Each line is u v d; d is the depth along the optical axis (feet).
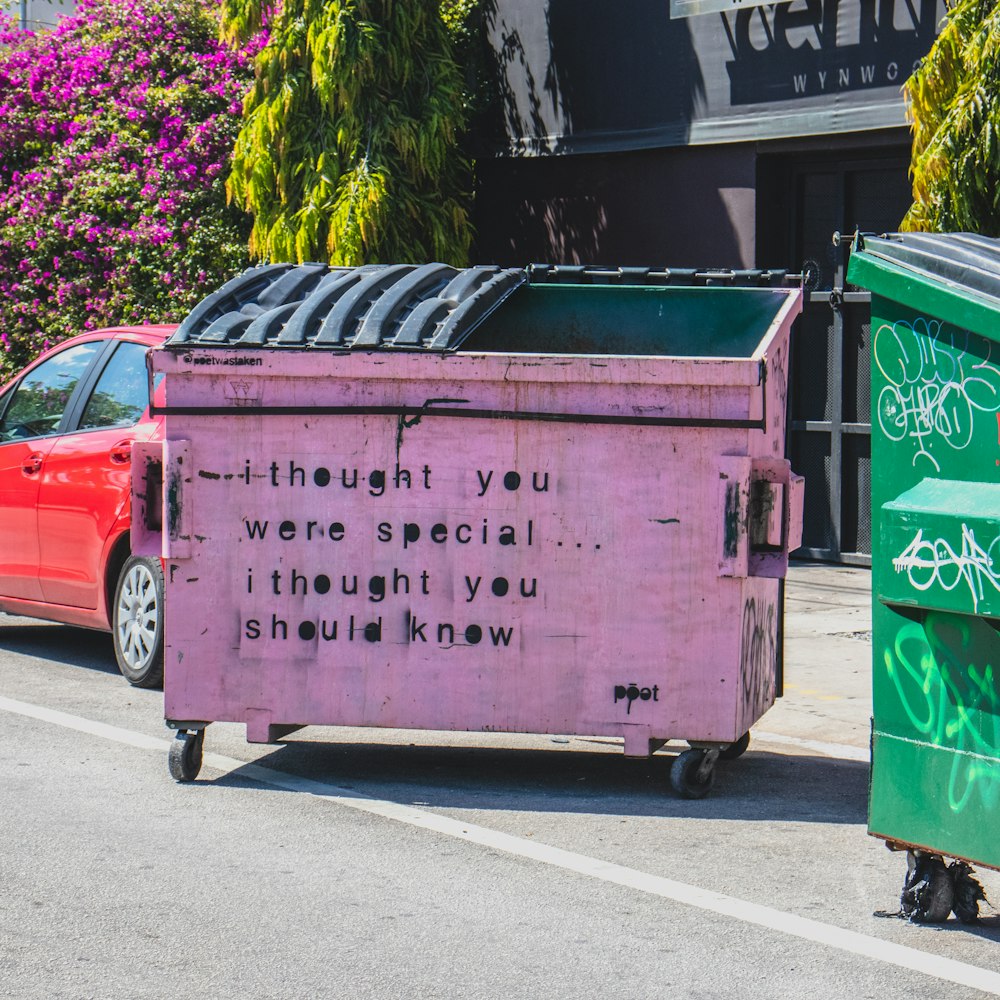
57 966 15.66
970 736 16.08
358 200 43.47
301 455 22.33
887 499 16.80
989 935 16.79
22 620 38.17
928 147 32.24
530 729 22.00
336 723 22.41
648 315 23.86
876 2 39.32
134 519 23.18
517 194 49.19
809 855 19.65
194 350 22.26
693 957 16.02
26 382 33.63
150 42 52.90
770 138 41.91
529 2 47.60
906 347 16.60
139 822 20.66
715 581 21.52
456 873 18.71
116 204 50.60
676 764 22.18
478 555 21.99
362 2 43.86
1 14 60.03
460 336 22.18
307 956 15.98
